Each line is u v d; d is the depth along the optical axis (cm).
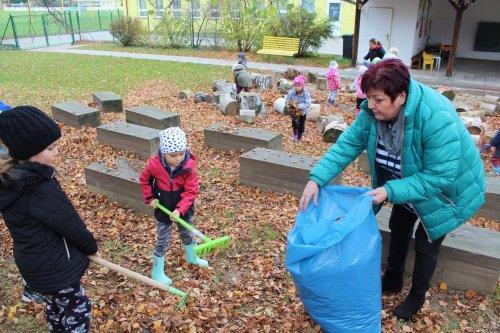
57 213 230
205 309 344
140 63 1848
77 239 243
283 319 336
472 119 823
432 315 338
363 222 268
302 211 289
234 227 475
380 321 299
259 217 498
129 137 689
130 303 351
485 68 1817
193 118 962
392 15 1780
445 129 251
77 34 3098
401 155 265
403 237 332
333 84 1100
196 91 1277
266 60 1995
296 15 2064
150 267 402
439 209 277
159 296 359
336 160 300
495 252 352
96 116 843
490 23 2020
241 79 1112
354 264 263
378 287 285
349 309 275
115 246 435
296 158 570
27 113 220
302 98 786
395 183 267
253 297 362
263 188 571
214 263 411
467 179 274
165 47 2448
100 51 2295
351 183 618
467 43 2088
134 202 500
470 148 271
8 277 381
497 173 651
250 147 702
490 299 357
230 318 338
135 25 2498
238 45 2228
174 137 334
